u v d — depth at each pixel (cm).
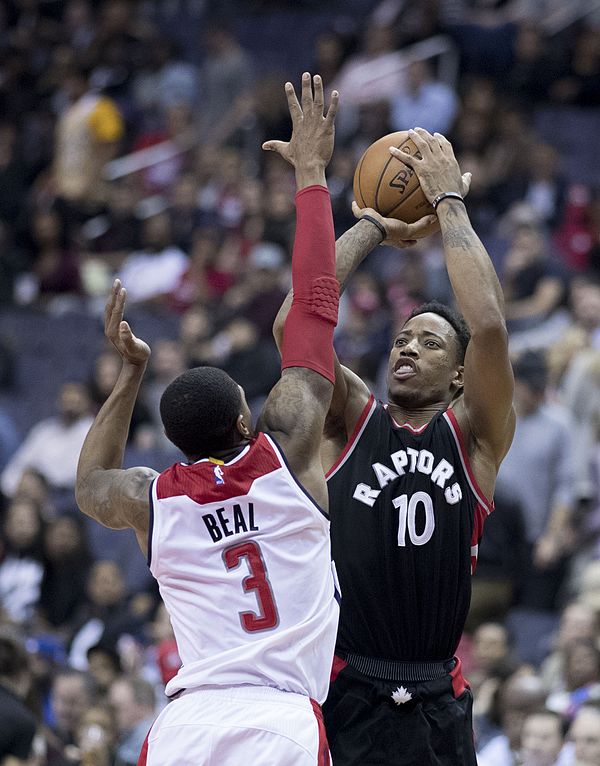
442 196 556
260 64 2577
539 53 2298
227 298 1825
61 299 2009
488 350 534
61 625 1350
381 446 552
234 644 493
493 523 1272
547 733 916
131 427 1625
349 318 1672
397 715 537
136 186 2209
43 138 2322
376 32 2252
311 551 500
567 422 1339
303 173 534
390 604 539
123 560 1529
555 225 1988
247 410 521
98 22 2572
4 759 815
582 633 1049
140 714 1012
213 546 498
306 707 494
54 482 1594
